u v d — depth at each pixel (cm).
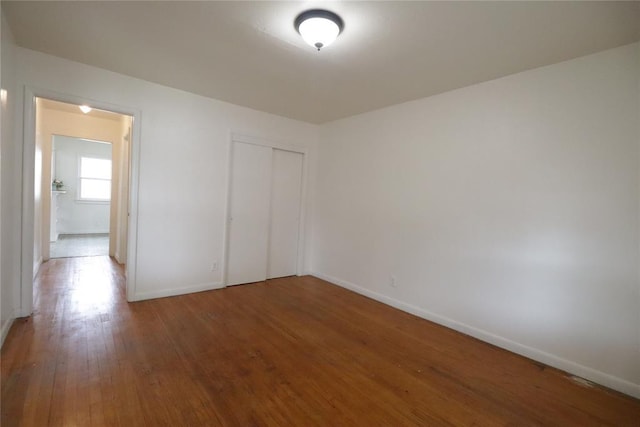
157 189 340
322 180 472
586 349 229
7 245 251
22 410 167
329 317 322
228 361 228
